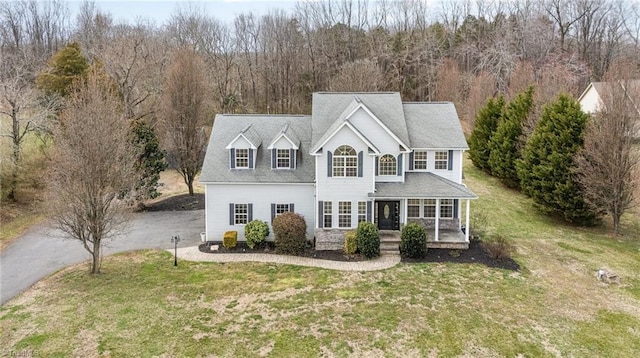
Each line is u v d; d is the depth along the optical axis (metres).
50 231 28.61
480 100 51.78
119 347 15.53
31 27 80.81
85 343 15.70
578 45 70.94
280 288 20.61
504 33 66.81
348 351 15.59
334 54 66.38
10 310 18.03
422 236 24.22
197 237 28.34
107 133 22.31
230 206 27.03
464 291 20.33
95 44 62.72
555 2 70.19
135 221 32.03
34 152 34.81
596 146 28.94
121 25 80.19
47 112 34.88
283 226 25.05
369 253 24.38
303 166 27.69
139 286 20.62
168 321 17.39
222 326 17.12
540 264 23.80
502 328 17.17
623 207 28.88
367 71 55.50
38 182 34.00
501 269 22.95
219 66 68.38
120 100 40.22
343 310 18.47
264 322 17.47
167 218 32.94
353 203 26.08
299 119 30.77
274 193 27.03
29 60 56.78
